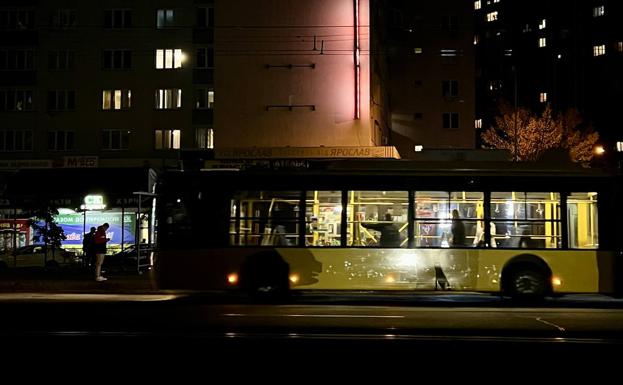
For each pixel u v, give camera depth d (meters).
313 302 19.25
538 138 62.50
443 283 17.84
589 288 17.66
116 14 48.81
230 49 39.97
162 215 18.69
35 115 48.81
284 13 39.66
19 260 31.44
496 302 19.47
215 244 18.44
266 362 10.20
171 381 8.94
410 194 18.09
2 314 16.12
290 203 18.36
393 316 15.72
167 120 48.16
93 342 11.91
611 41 83.12
